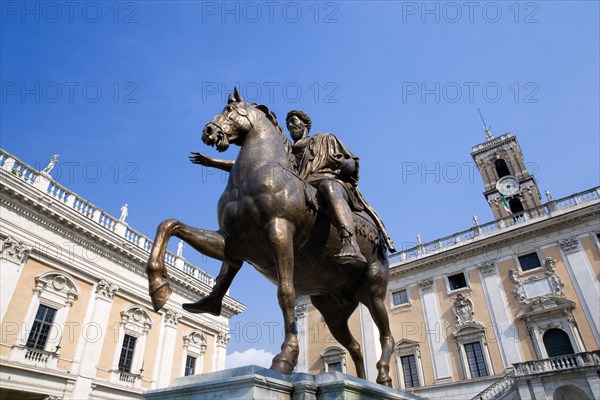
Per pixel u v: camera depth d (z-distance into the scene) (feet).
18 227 49.55
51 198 52.95
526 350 62.49
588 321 59.82
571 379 49.44
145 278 65.72
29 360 46.75
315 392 5.65
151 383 60.85
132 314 61.41
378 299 9.30
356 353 9.77
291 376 5.82
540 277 66.18
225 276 8.24
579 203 68.08
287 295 6.70
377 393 6.39
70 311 53.16
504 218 75.51
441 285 75.36
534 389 51.34
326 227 8.05
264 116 9.11
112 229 62.80
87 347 53.31
